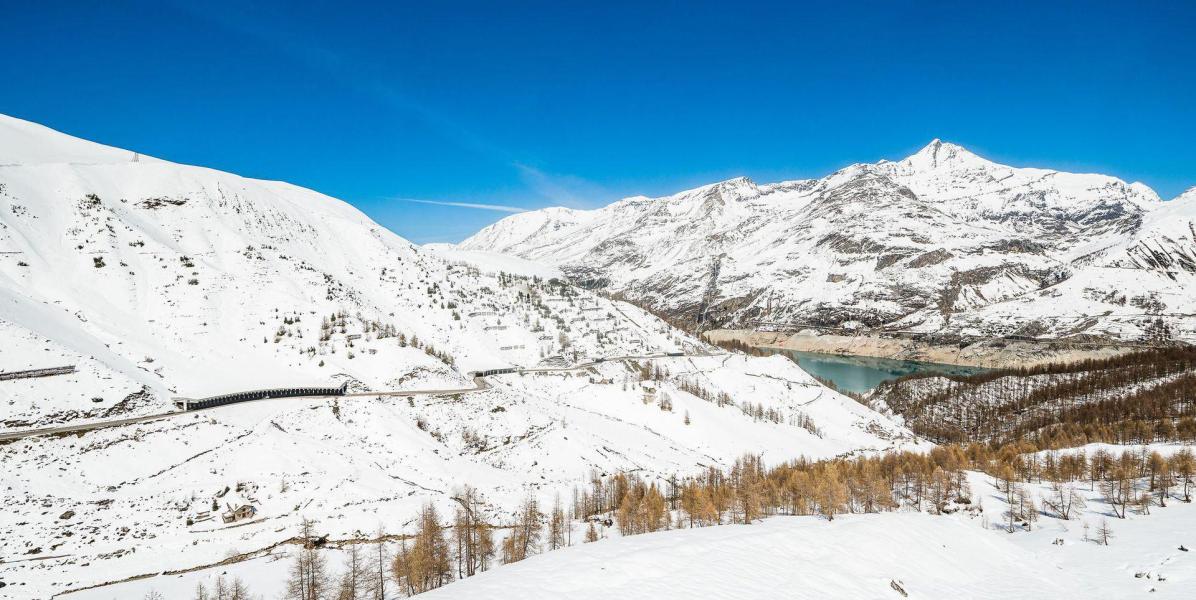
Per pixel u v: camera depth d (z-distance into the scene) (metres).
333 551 121.56
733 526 105.62
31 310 193.12
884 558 86.31
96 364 177.12
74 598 100.75
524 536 118.81
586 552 77.81
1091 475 179.12
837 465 185.50
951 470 174.75
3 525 122.25
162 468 150.88
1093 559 107.56
